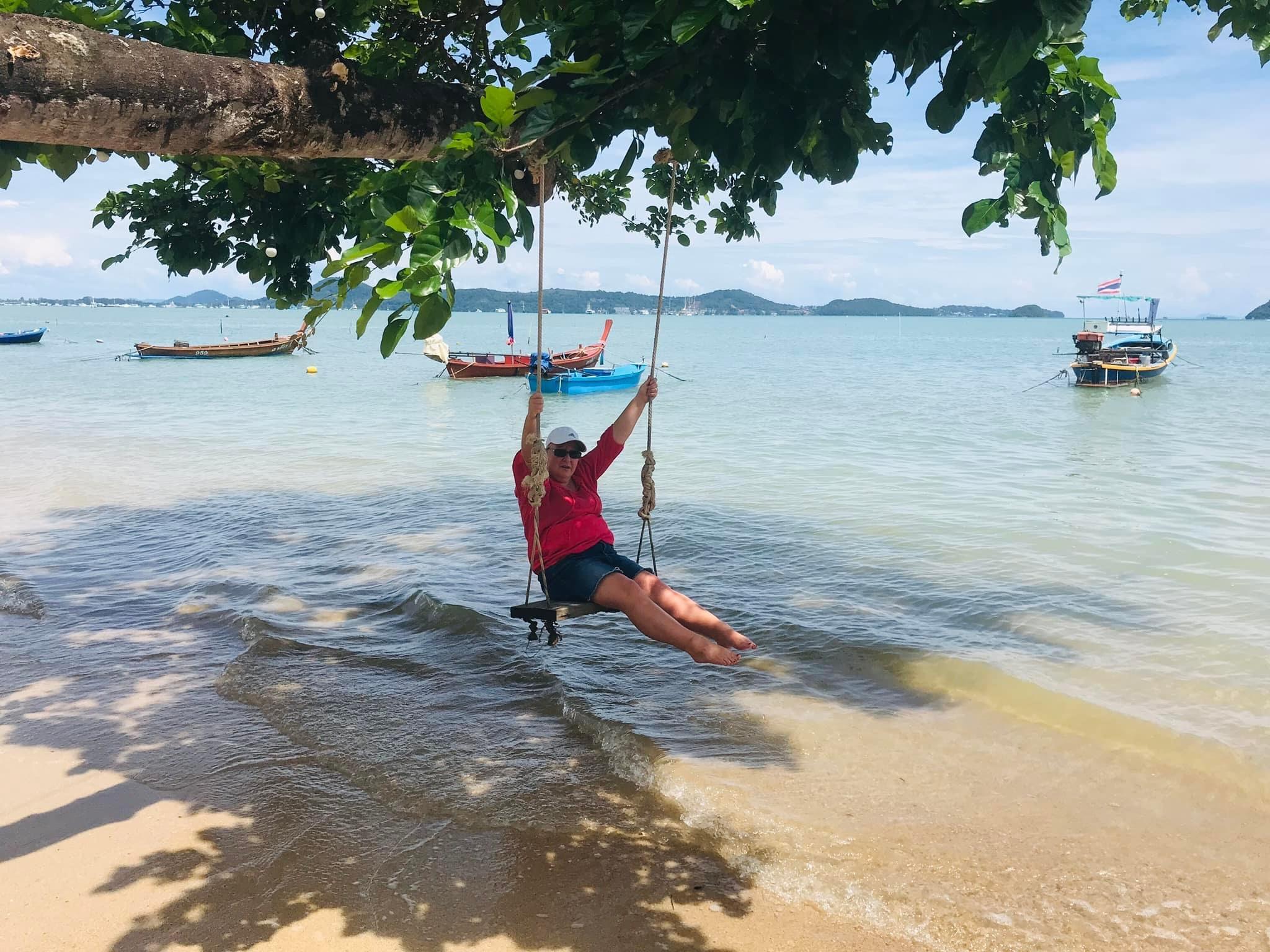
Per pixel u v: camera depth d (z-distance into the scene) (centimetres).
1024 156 373
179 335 12594
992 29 293
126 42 315
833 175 372
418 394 3759
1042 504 1468
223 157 557
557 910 450
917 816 534
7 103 290
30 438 2286
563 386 3684
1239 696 699
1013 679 720
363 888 466
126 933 427
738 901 459
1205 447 2181
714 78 336
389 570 1066
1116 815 536
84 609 945
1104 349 4181
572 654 804
